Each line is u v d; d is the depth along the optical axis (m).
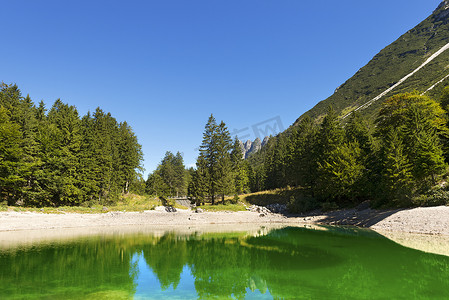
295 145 65.06
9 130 34.12
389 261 14.81
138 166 66.06
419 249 17.80
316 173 50.25
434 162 31.41
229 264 14.91
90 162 47.59
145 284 10.98
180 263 15.18
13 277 11.57
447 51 152.62
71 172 43.84
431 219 25.17
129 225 37.44
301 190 58.06
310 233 28.20
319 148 51.53
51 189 41.09
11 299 8.76
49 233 26.17
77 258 15.70
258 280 11.66
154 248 19.61
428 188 30.88
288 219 46.09
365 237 24.00
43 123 45.28
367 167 43.31
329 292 9.81
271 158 82.81
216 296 9.48
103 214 40.91
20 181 36.41
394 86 148.12
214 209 50.50
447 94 54.12
